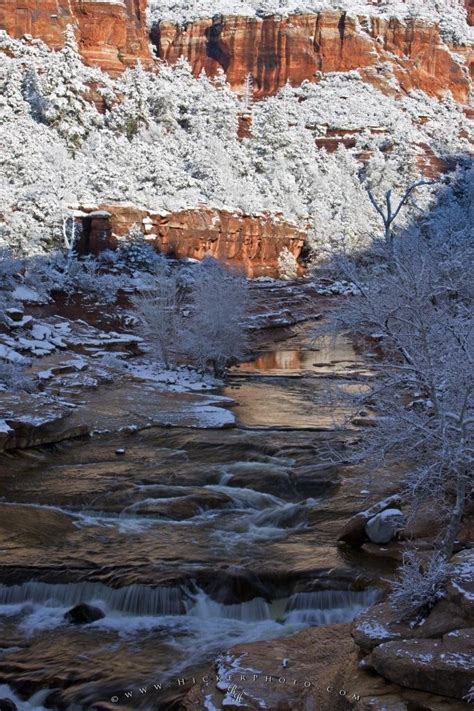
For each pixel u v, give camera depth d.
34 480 16.17
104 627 10.54
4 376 23.12
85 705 8.66
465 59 148.88
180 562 11.90
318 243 69.38
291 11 132.25
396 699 6.93
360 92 124.00
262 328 44.72
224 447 18.73
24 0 107.19
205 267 42.44
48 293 38.16
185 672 9.23
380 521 12.40
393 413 10.97
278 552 12.39
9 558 12.07
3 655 9.75
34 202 46.97
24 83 79.75
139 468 17.14
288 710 7.50
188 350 29.25
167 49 140.50
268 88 132.12
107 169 56.34
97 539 13.09
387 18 139.12
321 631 9.43
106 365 28.30
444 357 10.64
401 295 10.98
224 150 78.25
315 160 87.31
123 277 44.47
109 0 113.62
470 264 11.94
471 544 11.41
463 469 10.52
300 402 25.11
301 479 15.98
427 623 7.73
